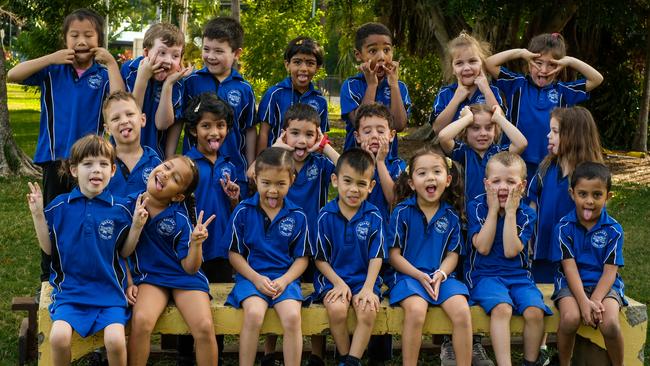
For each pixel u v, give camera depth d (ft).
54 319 12.09
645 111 57.11
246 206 13.84
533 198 15.53
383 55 16.65
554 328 13.82
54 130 15.62
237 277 13.82
